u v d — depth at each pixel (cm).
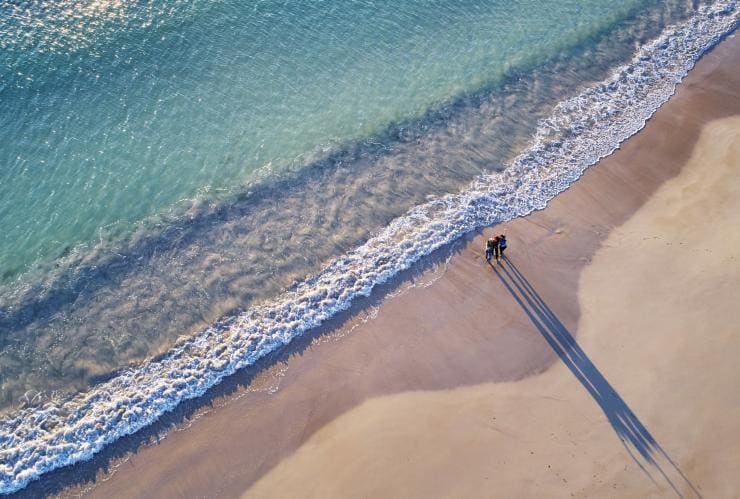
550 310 3197
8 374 3022
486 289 3309
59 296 3319
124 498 2636
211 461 2725
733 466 2592
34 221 3634
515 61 4747
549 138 4188
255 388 2966
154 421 2859
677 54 4803
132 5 4938
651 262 3381
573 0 5297
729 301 3175
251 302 3319
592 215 3666
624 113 4338
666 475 2575
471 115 4347
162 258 3500
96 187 3803
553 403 2825
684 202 3700
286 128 4206
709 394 2828
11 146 3984
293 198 3816
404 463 2652
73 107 4228
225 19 4900
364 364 3028
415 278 3394
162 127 4153
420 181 3922
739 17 5122
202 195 3800
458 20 5050
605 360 2980
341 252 3550
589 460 2630
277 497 2591
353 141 4150
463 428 2756
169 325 3219
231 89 4416
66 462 2731
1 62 4441
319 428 2802
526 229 3612
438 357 3034
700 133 4147
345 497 2566
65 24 4741
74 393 2966
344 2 5125
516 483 2573
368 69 4628
